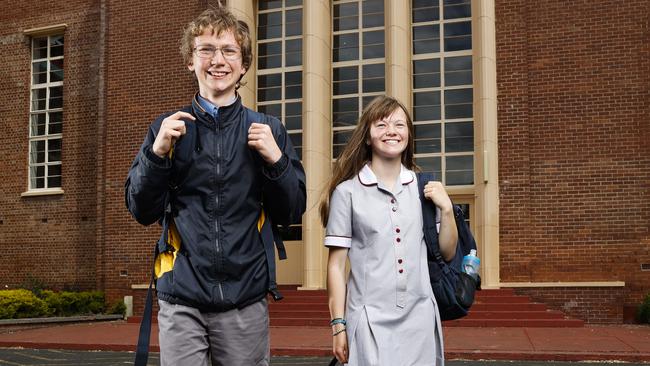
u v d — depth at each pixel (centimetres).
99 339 1398
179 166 347
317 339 1338
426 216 391
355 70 1970
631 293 1620
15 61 2273
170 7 1998
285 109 1992
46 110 2239
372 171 393
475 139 1761
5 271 2181
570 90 1698
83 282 2080
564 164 1684
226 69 357
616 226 1642
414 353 370
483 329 1478
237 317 349
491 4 1748
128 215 1972
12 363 1116
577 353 1105
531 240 1681
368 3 1986
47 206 2158
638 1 1683
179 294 343
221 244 345
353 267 384
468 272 389
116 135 2011
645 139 1647
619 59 1680
